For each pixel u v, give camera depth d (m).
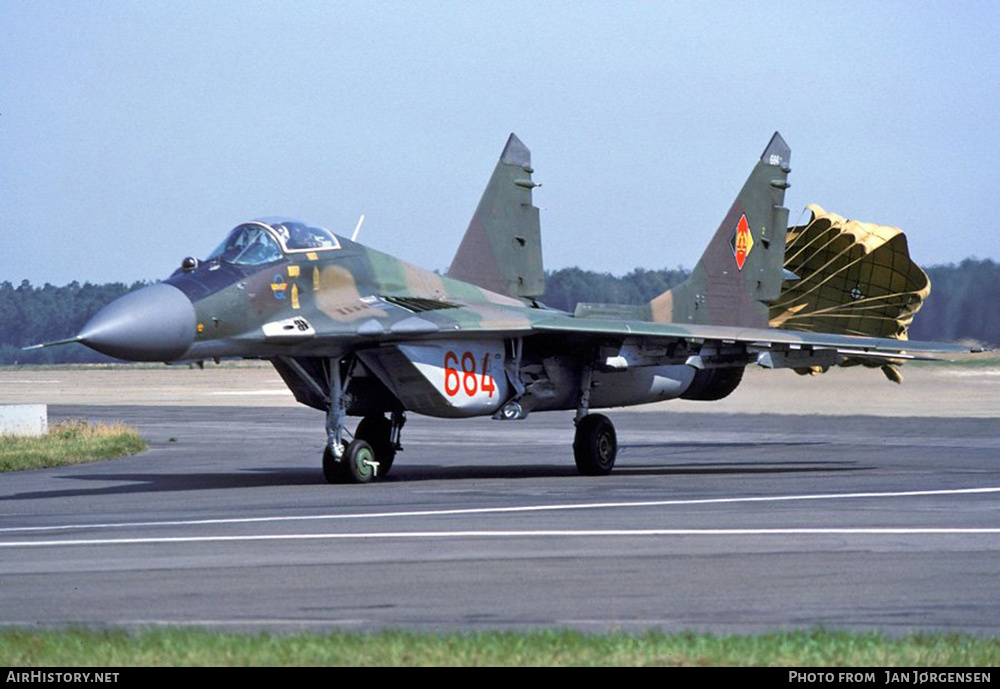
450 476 73.50
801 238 103.31
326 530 46.25
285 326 64.31
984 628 28.92
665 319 85.44
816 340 75.44
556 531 45.12
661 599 32.25
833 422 130.75
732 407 151.50
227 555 40.31
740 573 35.97
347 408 71.31
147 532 46.59
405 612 30.88
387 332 66.06
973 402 155.25
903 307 103.25
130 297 60.44
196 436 118.56
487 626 29.14
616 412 151.38
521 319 71.06
